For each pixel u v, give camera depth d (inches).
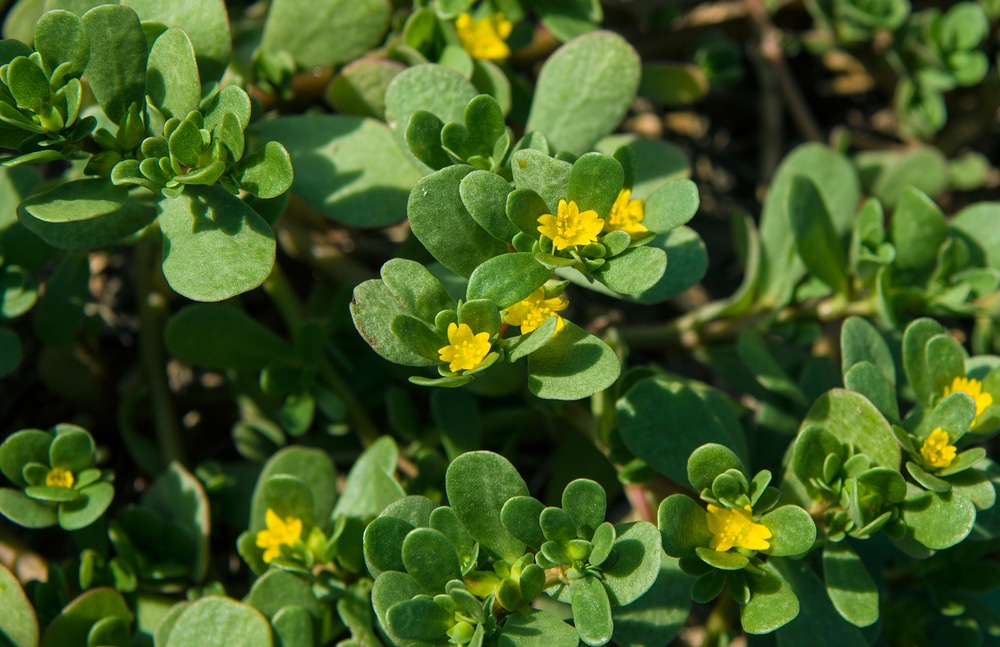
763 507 12.6
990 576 13.9
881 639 14.4
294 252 15.6
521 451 16.1
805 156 15.0
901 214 14.0
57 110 12.5
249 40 15.2
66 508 13.6
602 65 13.7
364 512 13.7
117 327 16.4
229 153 12.6
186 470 14.5
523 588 12.3
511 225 12.4
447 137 12.9
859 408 12.6
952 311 14.0
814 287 14.6
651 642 13.2
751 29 17.2
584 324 16.6
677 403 13.3
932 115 16.4
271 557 13.4
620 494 15.7
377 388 15.2
